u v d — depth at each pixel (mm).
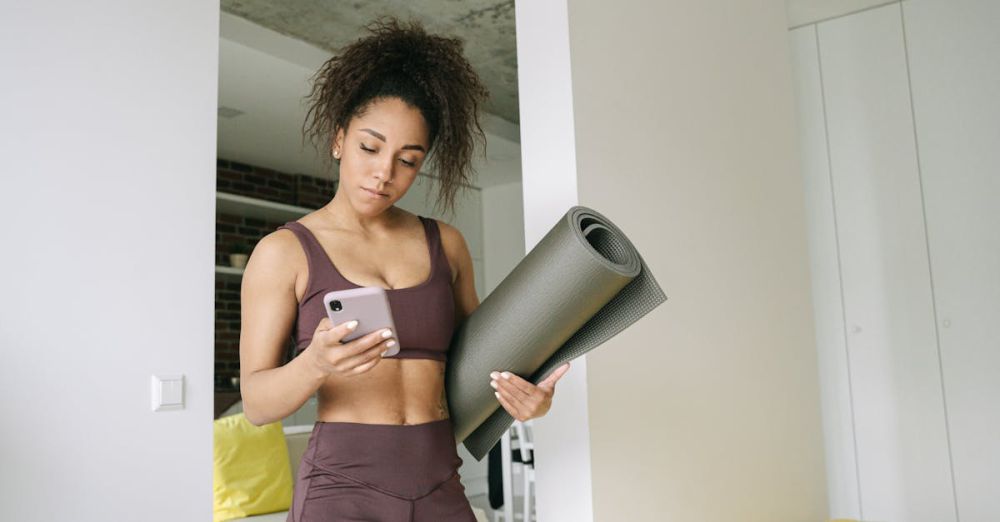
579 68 2021
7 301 1652
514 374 1133
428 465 1073
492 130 5383
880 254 3732
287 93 4461
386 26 1157
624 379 2064
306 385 973
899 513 3598
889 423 3650
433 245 1188
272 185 6129
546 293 1060
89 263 1787
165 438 1883
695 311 2439
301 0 3693
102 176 1829
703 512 2350
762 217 2961
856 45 3846
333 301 936
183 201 1981
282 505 3246
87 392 1755
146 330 1873
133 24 1926
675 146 2422
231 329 5734
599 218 1099
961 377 3498
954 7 3596
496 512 4965
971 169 3529
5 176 1673
